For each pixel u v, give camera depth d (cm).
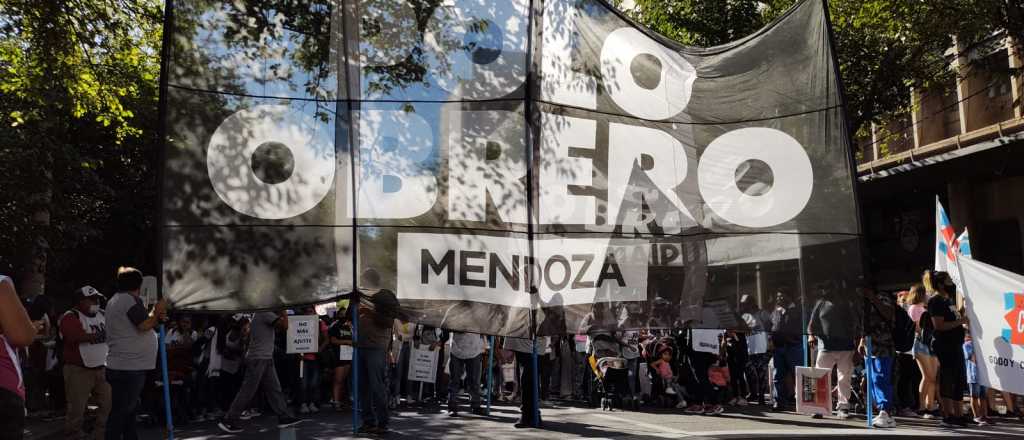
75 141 2341
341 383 1429
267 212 857
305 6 885
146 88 1720
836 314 954
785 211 968
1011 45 1888
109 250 2723
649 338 1463
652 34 971
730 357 1454
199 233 834
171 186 830
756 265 959
